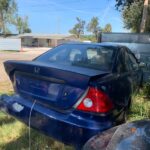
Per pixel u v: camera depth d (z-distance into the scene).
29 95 4.21
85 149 2.97
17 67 4.33
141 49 9.84
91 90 3.65
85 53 4.73
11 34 72.69
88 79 3.62
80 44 5.04
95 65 4.47
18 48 46.50
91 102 3.63
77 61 4.61
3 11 62.34
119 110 4.05
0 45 45.88
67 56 4.78
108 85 3.82
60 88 3.83
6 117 5.31
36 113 3.95
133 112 5.48
